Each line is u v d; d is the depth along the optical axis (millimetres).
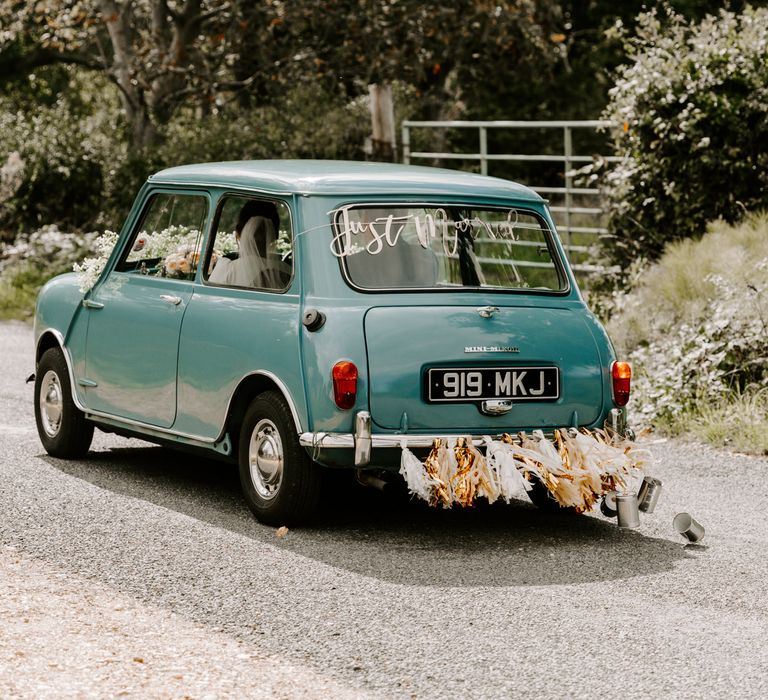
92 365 9000
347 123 22766
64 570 6656
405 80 22484
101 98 34625
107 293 8914
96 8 24109
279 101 23344
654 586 6621
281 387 7395
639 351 12336
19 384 12867
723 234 13625
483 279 7812
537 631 5879
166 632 5746
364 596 6375
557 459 7340
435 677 5281
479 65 24562
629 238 15719
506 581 6691
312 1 21781
